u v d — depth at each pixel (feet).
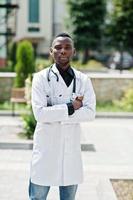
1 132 40.09
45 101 14.64
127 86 60.03
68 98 14.78
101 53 155.94
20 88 56.18
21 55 57.16
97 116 52.65
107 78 59.98
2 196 23.22
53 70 14.79
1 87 60.18
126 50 133.08
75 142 14.75
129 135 42.16
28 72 57.00
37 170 14.64
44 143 14.57
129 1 128.88
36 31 171.63
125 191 22.31
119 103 57.82
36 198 15.05
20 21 169.58
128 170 28.99
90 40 140.77
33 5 170.91
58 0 173.06
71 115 14.40
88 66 126.11
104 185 22.35
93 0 139.13
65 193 15.24
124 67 136.56
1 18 88.99
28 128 37.09
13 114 52.39
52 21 172.76
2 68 85.76
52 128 14.53
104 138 40.45
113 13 131.23
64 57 14.70
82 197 23.12
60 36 14.84
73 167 14.69
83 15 140.05
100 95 60.08
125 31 130.62
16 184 25.39
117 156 33.63
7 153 33.58
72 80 14.83
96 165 30.55
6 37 91.15
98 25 140.87
